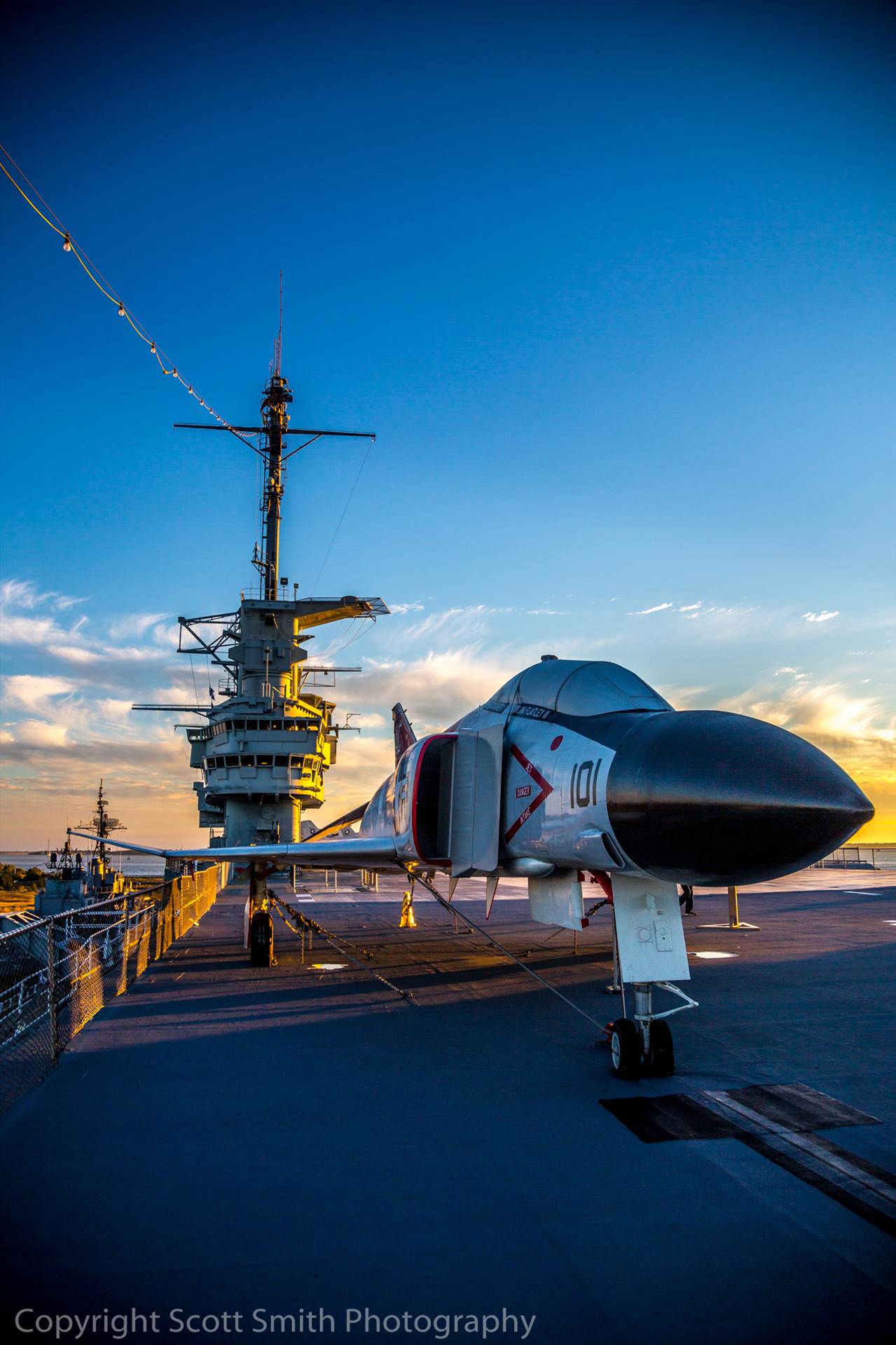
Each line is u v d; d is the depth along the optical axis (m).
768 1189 4.65
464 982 11.37
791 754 5.65
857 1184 4.73
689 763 5.73
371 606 38.12
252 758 36.75
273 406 37.16
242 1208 4.41
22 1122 5.77
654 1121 5.76
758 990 10.52
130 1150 5.24
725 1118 5.81
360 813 18.55
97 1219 4.29
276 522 37.50
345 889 33.31
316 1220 4.29
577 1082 6.70
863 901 24.28
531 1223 4.25
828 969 12.12
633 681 8.31
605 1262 3.86
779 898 25.75
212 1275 3.75
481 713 10.13
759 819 5.34
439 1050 7.73
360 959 13.59
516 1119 5.81
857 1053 7.50
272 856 11.76
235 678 40.06
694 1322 3.40
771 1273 3.77
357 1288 3.65
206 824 42.41
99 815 54.91
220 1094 6.40
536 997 10.30
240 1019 9.07
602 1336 3.30
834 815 5.30
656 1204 4.46
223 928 18.59
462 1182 4.75
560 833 7.25
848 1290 3.64
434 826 9.92
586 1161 5.05
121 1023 8.90
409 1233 4.14
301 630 39.78
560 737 7.75
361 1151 5.22
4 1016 7.23
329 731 44.84
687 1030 8.43
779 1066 7.09
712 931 16.95
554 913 8.48
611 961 13.23
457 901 26.03
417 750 10.11
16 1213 4.35
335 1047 7.84
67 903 25.67
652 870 6.20
